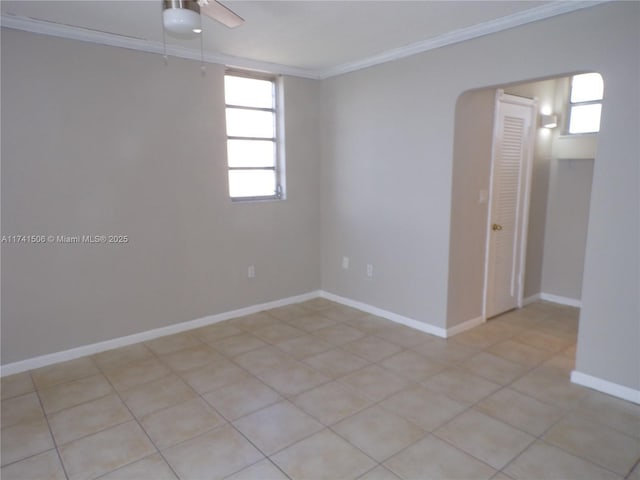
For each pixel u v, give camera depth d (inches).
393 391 105.4
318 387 107.7
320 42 127.6
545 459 80.5
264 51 136.9
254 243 159.8
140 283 134.4
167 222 137.4
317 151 173.5
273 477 76.5
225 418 94.7
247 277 159.6
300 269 175.8
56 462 81.0
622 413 94.7
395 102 142.0
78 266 122.6
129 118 126.1
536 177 163.6
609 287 99.0
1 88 106.1
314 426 91.4
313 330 145.9
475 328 146.5
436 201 134.2
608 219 97.2
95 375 114.4
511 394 103.4
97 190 123.0
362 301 165.6
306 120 167.8
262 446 85.0
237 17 84.7
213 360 123.3
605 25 93.5
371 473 77.3
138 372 116.1
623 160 93.6
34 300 116.6
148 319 137.4
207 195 145.0
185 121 136.9
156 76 129.6
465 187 134.8
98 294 126.8
